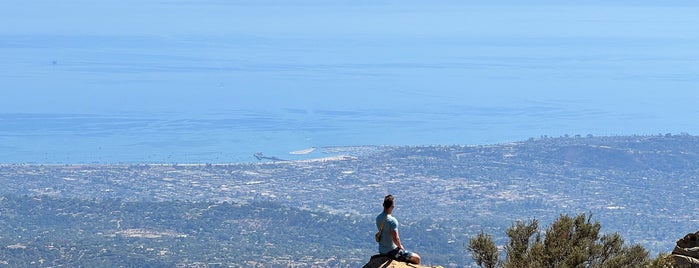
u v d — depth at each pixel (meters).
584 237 23.66
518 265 23.45
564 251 23.23
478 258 24.44
